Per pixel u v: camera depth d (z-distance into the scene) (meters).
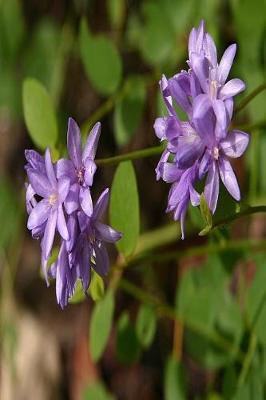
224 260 0.41
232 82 0.32
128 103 0.44
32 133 0.40
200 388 0.48
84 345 0.53
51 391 0.54
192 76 0.32
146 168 0.51
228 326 0.41
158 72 0.45
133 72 0.50
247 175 0.44
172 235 0.47
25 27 0.51
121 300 0.50
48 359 0.54
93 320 0.39
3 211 0.51
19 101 0.50
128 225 0.37
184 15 0.45
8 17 0.50
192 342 0.42
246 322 0.41
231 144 0.32
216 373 0.45
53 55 0.50
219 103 0.31
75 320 0.54
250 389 0.39
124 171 0.37
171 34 0.46
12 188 0.53
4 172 0.55
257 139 0.42
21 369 0.55
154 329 0.42
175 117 0.32
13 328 0.53
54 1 0.51
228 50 0.32
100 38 0.42
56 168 0.33
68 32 0.50
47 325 0.54
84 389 0.45
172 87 0.32
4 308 0.53
